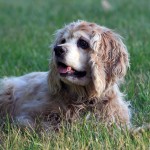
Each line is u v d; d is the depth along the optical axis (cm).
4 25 2088
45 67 1246
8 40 1689
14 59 1357
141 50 1352
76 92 909
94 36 897
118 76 916
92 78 888
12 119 949
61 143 807
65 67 883
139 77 1152
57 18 2125
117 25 1916
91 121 885
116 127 870
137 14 2225
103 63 900
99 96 897
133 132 872
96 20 2020
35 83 975
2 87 1039
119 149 791
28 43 1580
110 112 913
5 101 1023
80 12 2298
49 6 2625
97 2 2723
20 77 1052
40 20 2136
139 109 998
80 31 903
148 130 884
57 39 930
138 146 794
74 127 863
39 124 896
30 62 1305
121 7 2467
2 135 881
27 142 835
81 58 891
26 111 936
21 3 2797
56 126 900
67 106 914
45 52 1431
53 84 909
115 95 923
